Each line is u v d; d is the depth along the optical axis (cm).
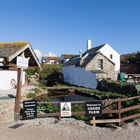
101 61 4734
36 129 1231
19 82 1451
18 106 1438
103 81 3956
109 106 1586
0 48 2375
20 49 2303
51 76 6028
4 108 1369
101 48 5772
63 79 5803
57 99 2933
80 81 4803
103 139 1116
